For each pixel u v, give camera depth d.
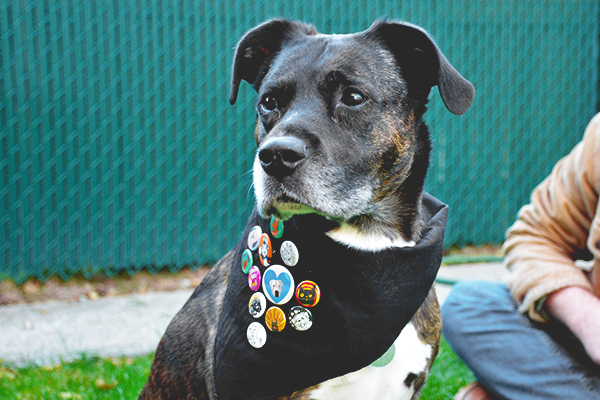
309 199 1.86
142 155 5.21
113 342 3.88
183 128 5.31
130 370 3.29
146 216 5.28
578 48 6.45
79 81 4.96
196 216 5.43
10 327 4.13
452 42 6.04
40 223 4.97
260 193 1.92
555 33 6.36
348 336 1.88
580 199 2.27
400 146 2.09
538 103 6.40
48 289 4.94
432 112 6.01
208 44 5.30
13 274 4.92
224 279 2.31
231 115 5.43
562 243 2.33
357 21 5.70
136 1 5.05
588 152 2.20
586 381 2.14
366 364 1.92
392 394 2.10
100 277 5.23
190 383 2.20
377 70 2.05
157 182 5.28
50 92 4.89
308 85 2.00
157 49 5.16
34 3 4.78
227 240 5.55
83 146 5.03
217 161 5.44
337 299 1.89
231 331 1.99
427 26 5.92
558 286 2.16
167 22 5.15
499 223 6.39
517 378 2.28
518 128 6.36
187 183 5.37
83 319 4.32
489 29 6.14
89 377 3.26
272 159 1.83
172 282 5.30
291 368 1.92
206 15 5.25
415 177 2.17
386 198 2.09
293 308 1.92
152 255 5.32
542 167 6.49
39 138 4.90
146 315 4.42
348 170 1.95
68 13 4.87
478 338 2.41
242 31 5.37
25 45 4.79
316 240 1.92
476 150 6.23
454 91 2.00
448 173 6.16
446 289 4.79
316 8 5.57
